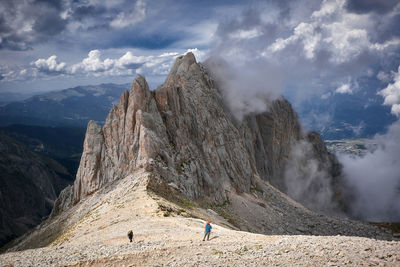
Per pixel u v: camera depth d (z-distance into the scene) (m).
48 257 25.81
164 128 98.50
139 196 60.81
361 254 21.59
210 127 128.88
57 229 81.44
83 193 92.50
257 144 191.00
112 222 49.22
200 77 152.50
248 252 24.50
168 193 72.19
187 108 117.12
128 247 28.00
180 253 25.36
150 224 43.34
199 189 97.06
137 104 93.50
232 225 80.31
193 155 104.06
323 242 25.48
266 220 110.31
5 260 25.77
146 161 80.94
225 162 129.12
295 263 21.06
